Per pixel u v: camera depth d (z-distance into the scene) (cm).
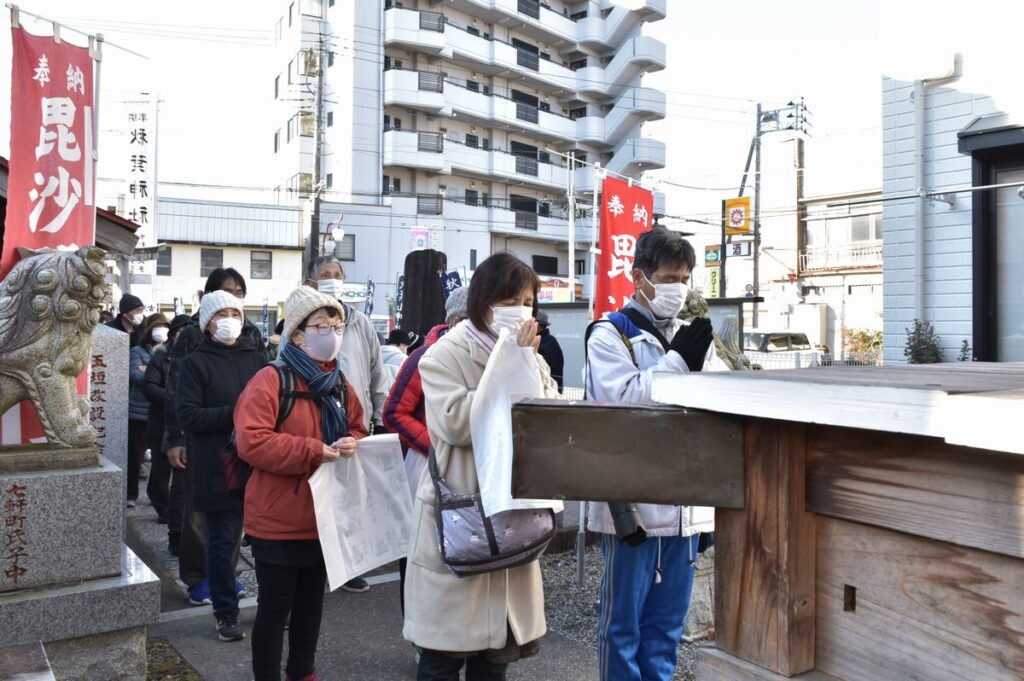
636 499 121
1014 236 704
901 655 106
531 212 3569
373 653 367
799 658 116
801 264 2795
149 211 2281
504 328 224
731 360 410
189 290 2938
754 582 121
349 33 3066
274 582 294
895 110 781
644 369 261
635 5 3578
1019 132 680
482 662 250
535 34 3603
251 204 3006
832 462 113
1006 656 93
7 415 344
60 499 308
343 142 3105
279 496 293
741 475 123
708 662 127
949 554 99
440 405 234
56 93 395
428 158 3156
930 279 759
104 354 527
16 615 290
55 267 327
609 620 260
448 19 3297
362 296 2625
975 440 83
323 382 311
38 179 385
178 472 524
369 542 309
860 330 2647
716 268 2598
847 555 113
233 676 339
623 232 496
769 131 2328
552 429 122
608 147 3841
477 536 224
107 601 306
